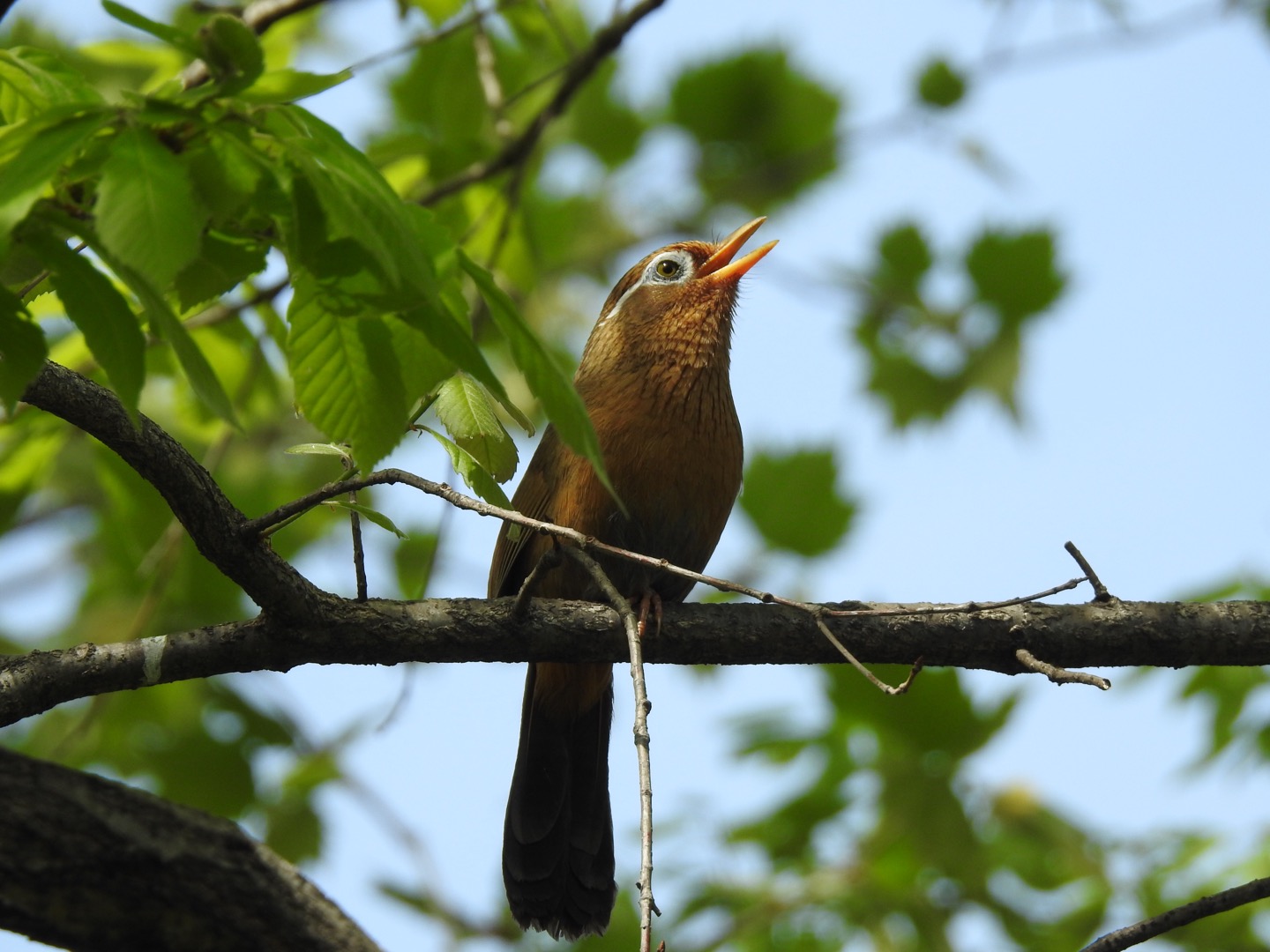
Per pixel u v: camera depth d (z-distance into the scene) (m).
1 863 4.28
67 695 6.12
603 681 8.95
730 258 9.39
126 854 4.40
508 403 4.13
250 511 11.37
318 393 4.65
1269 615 6.95
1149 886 9.65
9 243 3.51
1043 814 10.07
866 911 9.69
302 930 4.59
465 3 10.45
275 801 10.66
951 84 11.11
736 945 10.04
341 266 4.01
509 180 9.91
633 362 8.76
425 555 11.57
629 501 8.52
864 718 9.92
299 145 3.84
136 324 3.86
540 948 10.21
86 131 3.54
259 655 6.38
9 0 4.38
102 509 11.21
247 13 8.92
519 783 9.16
